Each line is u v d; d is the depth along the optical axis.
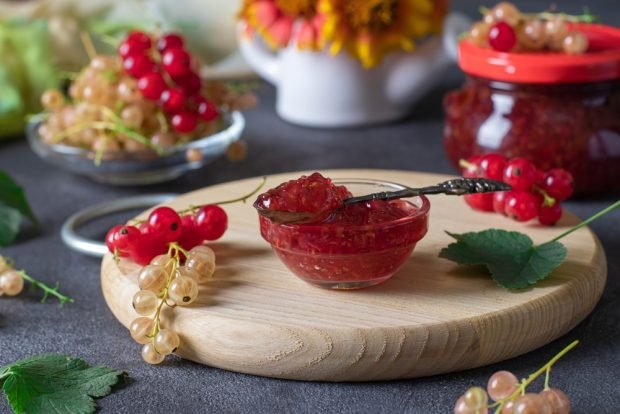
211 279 0.61
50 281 0.68
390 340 0.56
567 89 0.72
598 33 0.76
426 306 0.58
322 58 0.89
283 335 0.56
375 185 0.62
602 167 0.73
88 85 0.78
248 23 0.90
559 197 0.66
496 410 0.53
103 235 0.74
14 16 0.99
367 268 0.58
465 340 0.57
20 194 0.73
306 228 0.58
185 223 0.63
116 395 0.57
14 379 0.56
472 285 0.60
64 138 0.79
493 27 0.73
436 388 0.56
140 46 0.77
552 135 0.72
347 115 0.91
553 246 0.61
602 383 0.56
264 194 0.58
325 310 0.58
